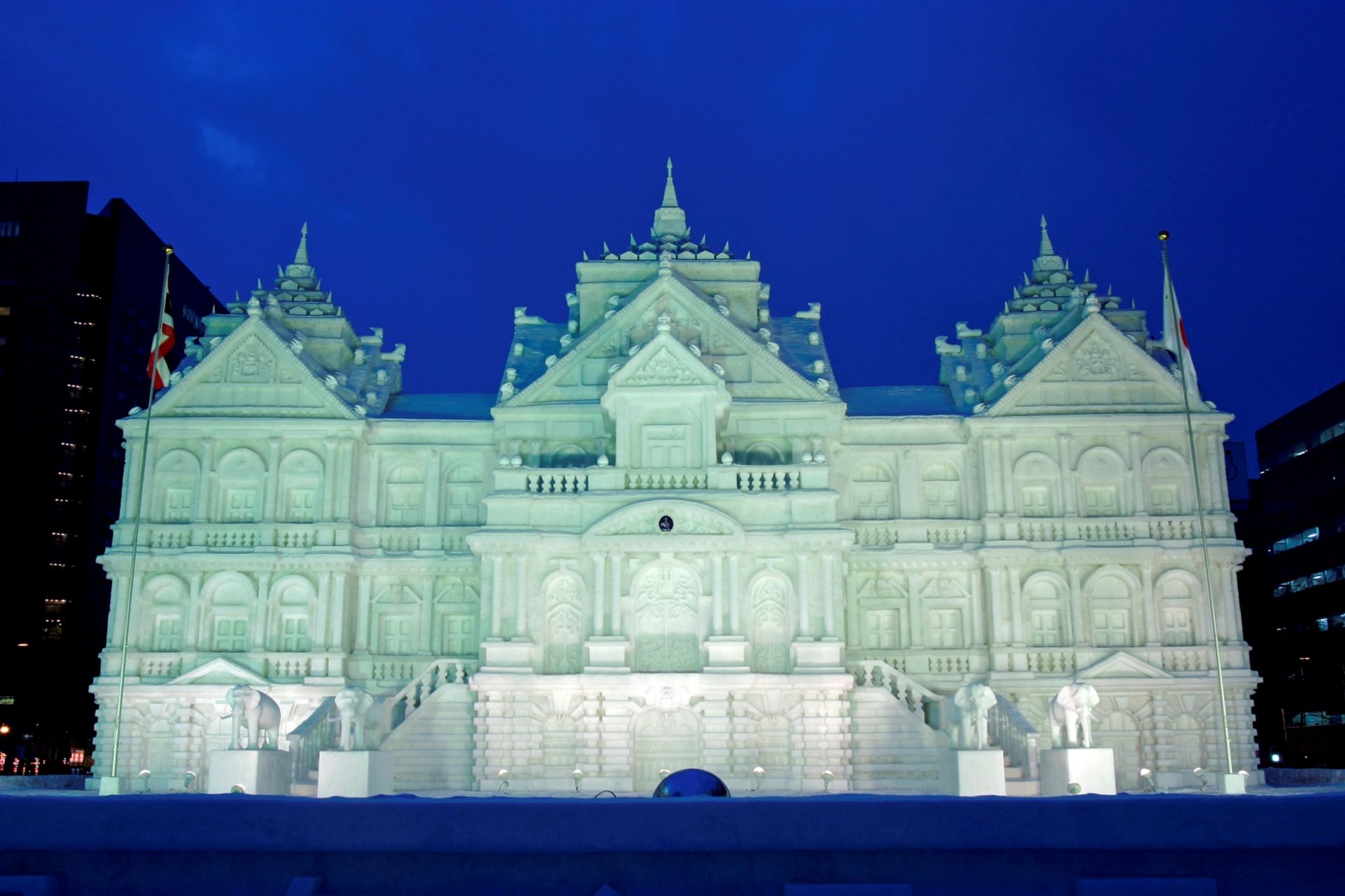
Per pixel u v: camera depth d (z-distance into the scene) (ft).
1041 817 35.24
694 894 35.19
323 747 157.17
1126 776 183.01
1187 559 190.49
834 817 35.29
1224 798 35.73
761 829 35.19
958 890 35.12
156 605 192.44
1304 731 344.69
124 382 444.14
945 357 221.05
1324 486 339.16
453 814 35.42
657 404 182.39
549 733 169.99
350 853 35.58
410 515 199.21
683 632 173.47
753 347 197.47
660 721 171.01
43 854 35.83
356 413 197.98
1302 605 347.97
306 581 191.42
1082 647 187.62
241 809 35.68
